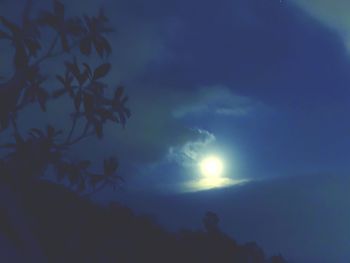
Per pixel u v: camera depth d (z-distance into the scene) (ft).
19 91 27.32
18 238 21.42
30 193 32.40
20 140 28.35
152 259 37.11
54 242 29.19
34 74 27.48
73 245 30.42
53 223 31.60
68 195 38.65
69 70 28.53
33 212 30.78
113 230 37.88
